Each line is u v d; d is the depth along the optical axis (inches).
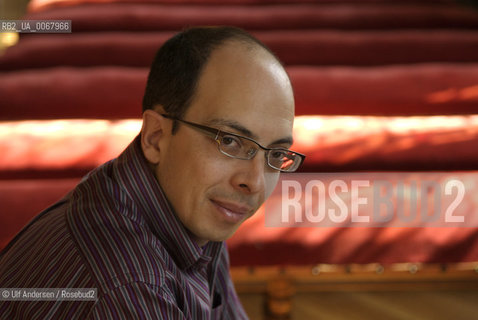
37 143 68.4
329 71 82.6
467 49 90.7
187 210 27.7
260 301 64.2
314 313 63.9
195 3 108.1
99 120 75.8
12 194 62.4
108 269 24.0
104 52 88.0
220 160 26.5
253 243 60.4
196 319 28.2
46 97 76.1
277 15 100.6
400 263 62.0
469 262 62.3
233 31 27.2
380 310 64.5
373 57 89.7
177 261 29.0
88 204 27.1
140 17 99.1
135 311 23.1
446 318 63.2
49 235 26.6
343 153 68.1
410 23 99.7
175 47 27.5
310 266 61.6
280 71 26.7
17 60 86.6
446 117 76.9
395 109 78.0
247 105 25.8
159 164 28.2
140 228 26.4
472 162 68.4
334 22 99.6
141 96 77.0
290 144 27.4
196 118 26.5
